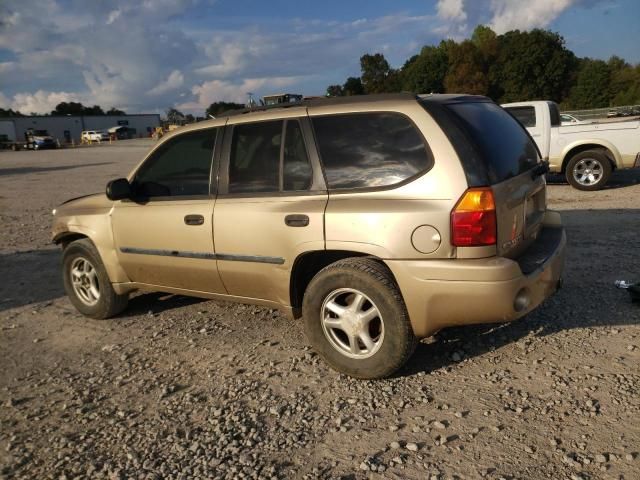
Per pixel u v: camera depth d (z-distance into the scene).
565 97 73.38
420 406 3.41
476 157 3.41
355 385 3.73
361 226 3.56
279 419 3.38
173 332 4.91
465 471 2.78
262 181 4.11
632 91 63.97
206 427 3.35
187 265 4.54
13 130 89.31
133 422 3.47
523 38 69.88
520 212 3.78
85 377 4.16
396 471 2.82
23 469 3.06
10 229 10.77
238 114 4.36
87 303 5.45
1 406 3.78
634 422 3.06
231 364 4.19
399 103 3.65
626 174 13.14
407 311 3.54
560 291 5.12
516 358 3.91
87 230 5.14
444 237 3.37
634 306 4.66
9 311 5.87
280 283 4.04
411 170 3.52
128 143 62.69
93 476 2.95
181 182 4.59
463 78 70.06
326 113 3.88
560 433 3.02
